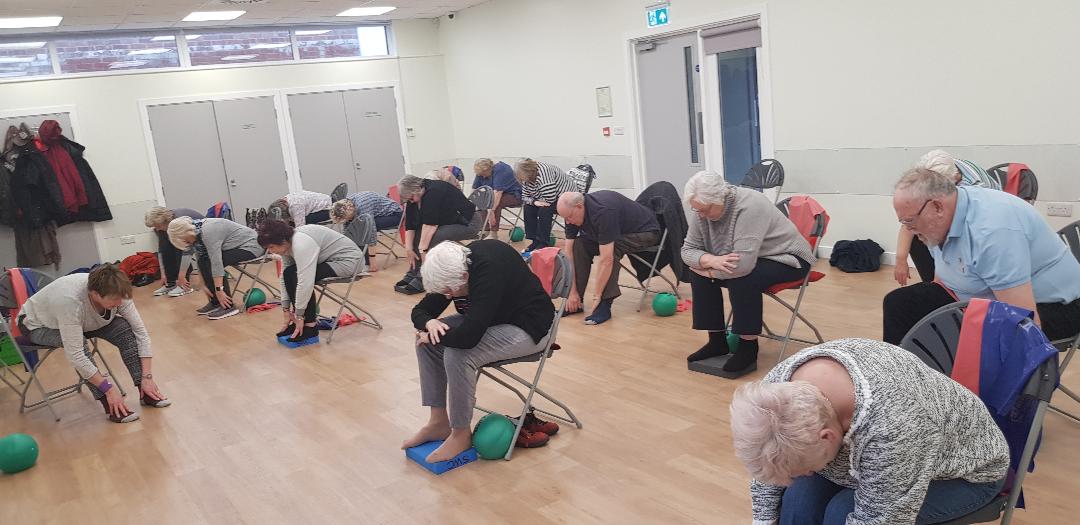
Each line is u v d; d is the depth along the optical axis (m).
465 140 11.19
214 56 9.90
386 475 3.32
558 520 2.81
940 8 5.49
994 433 1.70
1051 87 5.01
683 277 5.40
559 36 9.09
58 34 9.03
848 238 6.43
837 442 1.51
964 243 2.56
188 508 3.22
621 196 5.23
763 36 6.75
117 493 3.44
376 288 7.19
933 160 3.57
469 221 6.86
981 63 5.34
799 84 6.55
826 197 6.53
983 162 5.45
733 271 3.82
